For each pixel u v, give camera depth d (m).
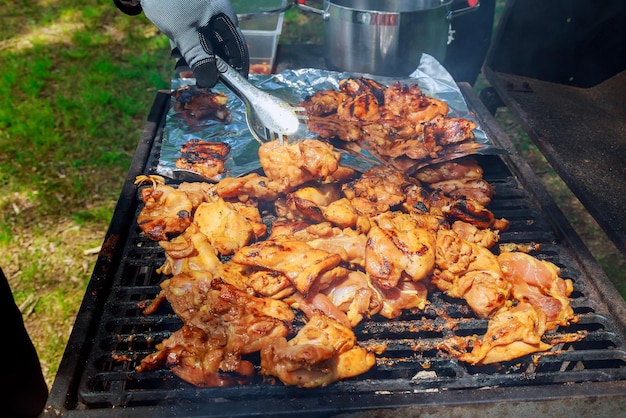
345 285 0.64
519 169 0.85
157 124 0.96
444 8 0.93
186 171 0.80
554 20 1.05
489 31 1.21
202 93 0.92
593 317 0.62
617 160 0.88
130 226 0.76
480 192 0.79
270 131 0.78
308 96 0.94
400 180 0.78
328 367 0.55
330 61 1.04
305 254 0.63
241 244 0.69
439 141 0.84
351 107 0.90
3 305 0.52
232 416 0.52
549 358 0.59
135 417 0.52
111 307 0.63
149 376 0.57
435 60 0.98
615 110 1.04
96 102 1.82
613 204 0.77
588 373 0.56
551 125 0.97
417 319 0.66
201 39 0.76
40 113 1.75
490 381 0.56
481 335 0.63
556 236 0.74
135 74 1.99
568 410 0.53
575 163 0.87
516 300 0.65
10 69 2.01
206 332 0.58
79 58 2.10
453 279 0.65
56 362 1.07
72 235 1.34
